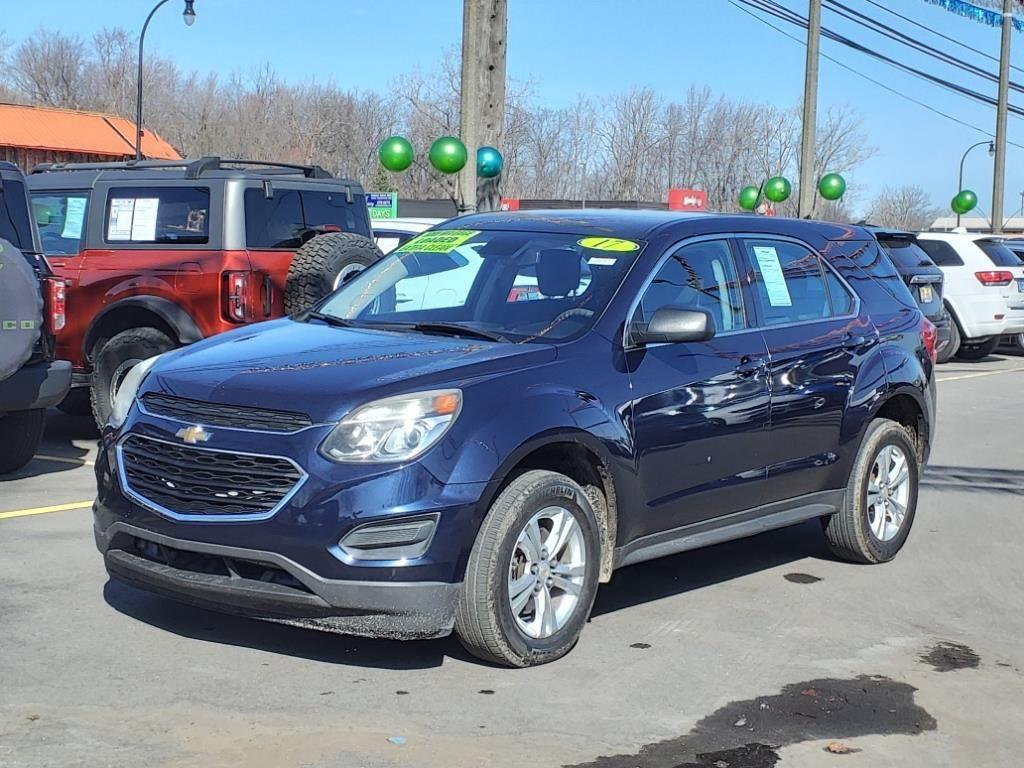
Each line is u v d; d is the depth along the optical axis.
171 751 3.96
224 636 5.12
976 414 13.52
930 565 6.94
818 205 50.72
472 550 4.63
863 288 6.94
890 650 5.39
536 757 4.06
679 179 49.50
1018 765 4.20
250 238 9.41
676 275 5.78
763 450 5.98
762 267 6.30
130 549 4.92
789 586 6.39
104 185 9.73
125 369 9.39
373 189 46.72
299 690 4.55
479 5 12.84
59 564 6.11
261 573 4.60
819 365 6.32
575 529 5.01
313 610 4.48
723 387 5.71
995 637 5.63
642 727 4.37
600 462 5.12
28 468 8.73
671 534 5.61
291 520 4.44
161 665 4.75
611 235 5.87
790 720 4.51
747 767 4.07
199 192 9.41
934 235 19.80
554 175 48.53
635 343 5.41
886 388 6.72
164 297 9.32
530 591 4.85
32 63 75.69
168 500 4.71
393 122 59.28
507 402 4.78
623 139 49.41
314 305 6.26
